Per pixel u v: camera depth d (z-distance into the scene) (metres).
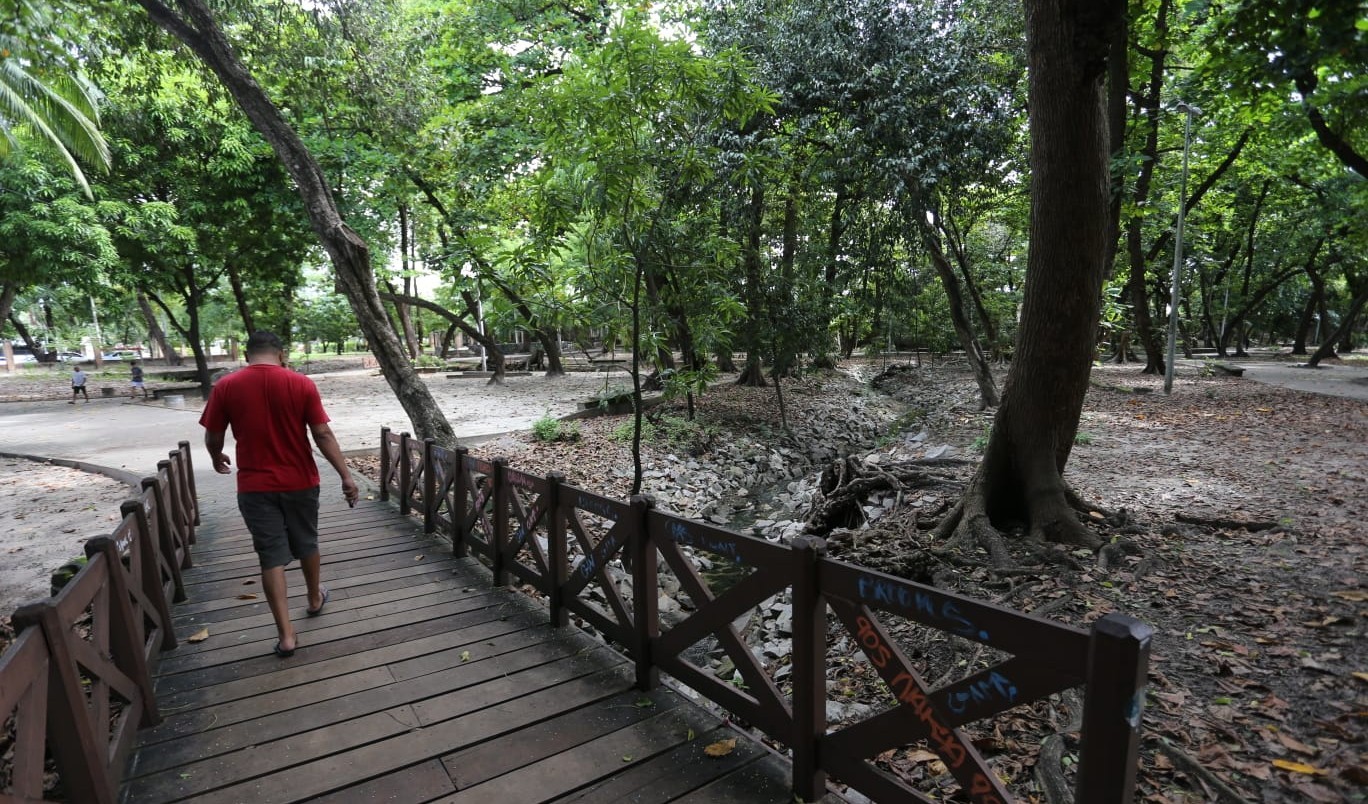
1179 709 3.49
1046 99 5.44
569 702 3.59
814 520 8.85
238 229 19.67
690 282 8.79
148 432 15.14
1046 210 5.69
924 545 6.27
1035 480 6.11
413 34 15.05
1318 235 24.05
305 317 44.22
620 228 7.48
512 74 16.36
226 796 2.84
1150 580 5.04
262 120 9.67
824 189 15.52
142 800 2.80
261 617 4.79
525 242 7.72
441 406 18.59
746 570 8.09
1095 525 6.10
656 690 3.72
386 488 8.80
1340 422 11.12
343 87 12.08
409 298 23.59
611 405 16.41
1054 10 5.24
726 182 12.09
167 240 18.39
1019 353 6.16
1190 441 10.14
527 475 4.91
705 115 7.46
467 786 2.90
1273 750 3.12
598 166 6.63
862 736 2.54
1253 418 11.94
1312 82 5.77
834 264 15.66
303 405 4.19
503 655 4.17
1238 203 26.55
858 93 13.08
